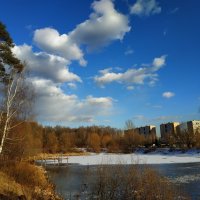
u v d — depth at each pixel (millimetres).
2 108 30781
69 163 71125
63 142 128500
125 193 17859
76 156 104312
